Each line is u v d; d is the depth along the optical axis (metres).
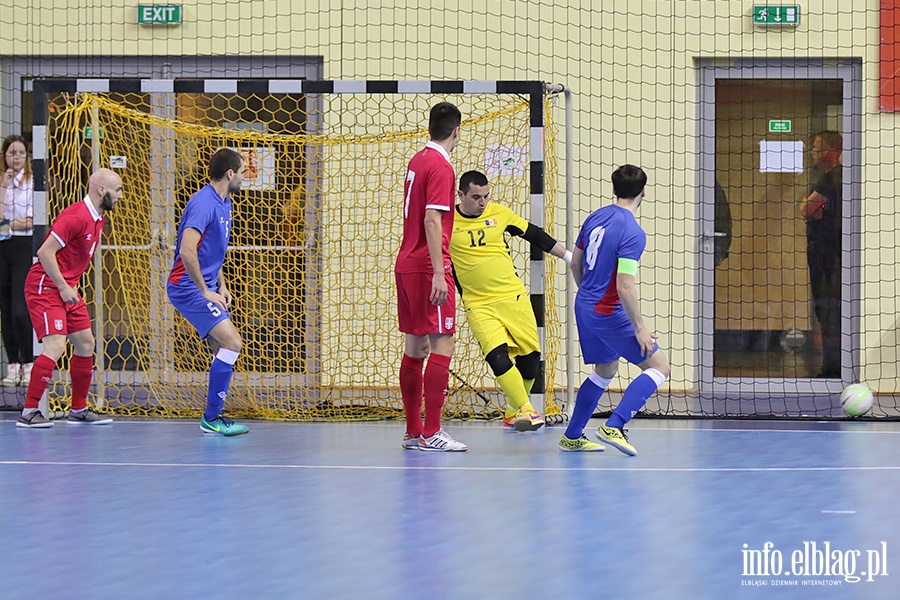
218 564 11.00
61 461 17.03
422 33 26.61
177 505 13.77
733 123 26.42
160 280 25.19
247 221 25.31
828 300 26.48
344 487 14.91
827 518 12.98
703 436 19.66
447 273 17.55
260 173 25.78
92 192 20.17
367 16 26.64
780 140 26.36
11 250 25.95
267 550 11.54
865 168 26.08
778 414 22.64
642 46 26.31
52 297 20.44
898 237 26.14
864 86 25.95
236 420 22.03
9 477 15.68
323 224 25.59
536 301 20.58
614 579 10.44
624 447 17.30
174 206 25.31
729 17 26.14
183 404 23.53
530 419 18.89
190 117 26.52
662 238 26.48
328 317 25.52
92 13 26.98
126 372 24.06
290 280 25.56
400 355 25.47
